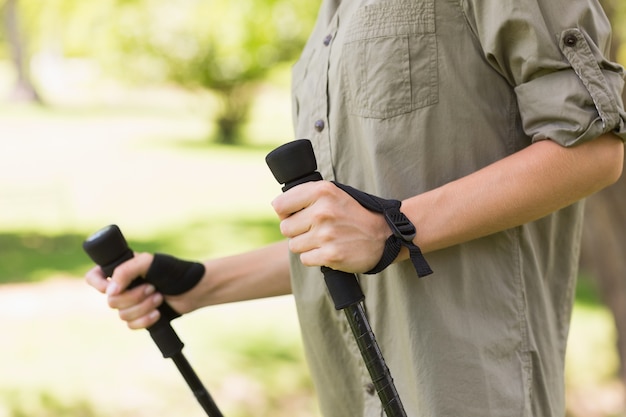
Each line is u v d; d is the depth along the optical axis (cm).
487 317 130
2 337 726
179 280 160
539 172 120
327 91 140
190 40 1942
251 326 738
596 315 760
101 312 789
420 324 129
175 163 1705
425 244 122
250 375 634
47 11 2195
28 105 2767
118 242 156
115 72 2033
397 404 121
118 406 589
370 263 120
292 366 650
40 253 1038
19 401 596
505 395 129
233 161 1758
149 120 2431
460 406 128
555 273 142
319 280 144
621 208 366
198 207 1308
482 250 130
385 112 130
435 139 129
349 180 138
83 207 1293
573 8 120
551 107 120
